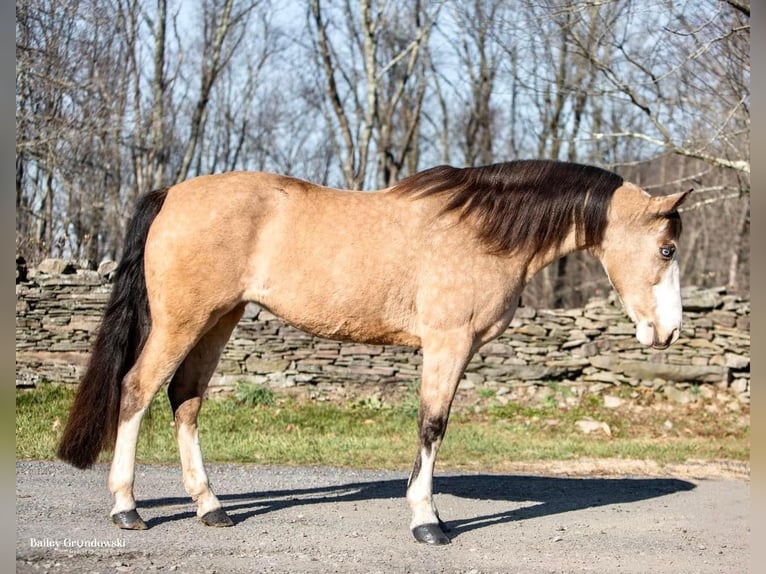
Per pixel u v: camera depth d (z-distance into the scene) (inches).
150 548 175.6
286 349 447.2
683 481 304.8
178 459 297.0
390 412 421.1
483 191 202.1
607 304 467.5
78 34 600.1
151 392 190.1
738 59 423.2
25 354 432.1
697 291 464.1
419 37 824.9
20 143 514.3
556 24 451.5
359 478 282.5
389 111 853.2
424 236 197.3
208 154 1050.7
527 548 193.5
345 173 978.7
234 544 182.4
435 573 169.2
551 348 459.2
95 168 705.0
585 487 283.7
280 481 270.1
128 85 747.4
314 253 192.1
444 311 194.5
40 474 254.5
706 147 423.8
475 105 956.0
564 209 205.0
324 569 167.3
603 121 794.2
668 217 207.2
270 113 1112.2
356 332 198.7
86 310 435.8
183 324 189.8
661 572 179.8
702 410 437.7
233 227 189.9
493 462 329.7
